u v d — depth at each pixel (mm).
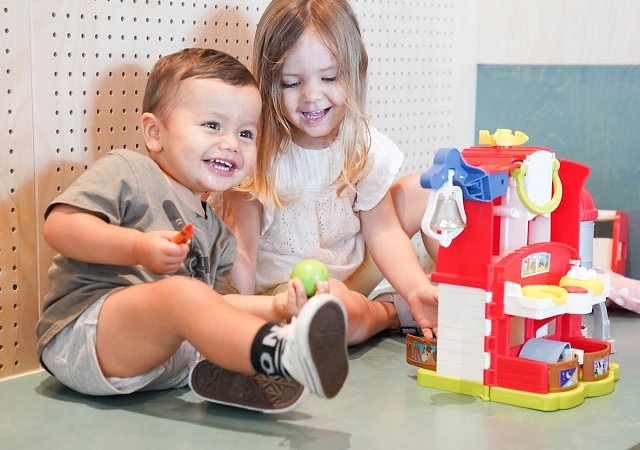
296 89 1637
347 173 1713
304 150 1721
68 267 1404
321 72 1620
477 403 1402
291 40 1602
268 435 1252
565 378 1395
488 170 1381
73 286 1392
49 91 1515
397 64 2180
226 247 1554
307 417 1327
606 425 1314
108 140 1613
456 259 1438
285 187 1724
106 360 1341
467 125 2402
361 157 1718
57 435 1246
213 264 1524
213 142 1456
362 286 1894
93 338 1339
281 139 1689
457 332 1450
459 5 2332
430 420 1323
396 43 2168
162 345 1294
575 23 2232
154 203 1415
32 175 1508
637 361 1637
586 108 2227
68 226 1327
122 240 1290
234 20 1801
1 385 1469
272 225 1739
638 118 2143
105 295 1345
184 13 1705
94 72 1576
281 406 1296
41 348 1405
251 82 1502
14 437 1237
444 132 2340
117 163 1400
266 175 1688
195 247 1475
